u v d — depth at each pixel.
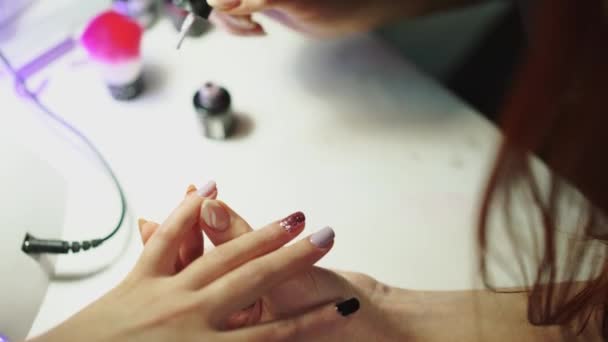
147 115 0.54
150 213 0.49
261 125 0.54
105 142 0.52
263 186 0.51
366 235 0.49
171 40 0.59
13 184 0.45
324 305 0.43
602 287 0.43
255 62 0.58
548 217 0.39
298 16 0.54
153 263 0.40
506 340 0.46
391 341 0.45
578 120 0.33
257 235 0.41
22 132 0.52
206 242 0.47
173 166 0.51
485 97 0.71
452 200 0.51
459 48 0.75
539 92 0.32
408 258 0.48
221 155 0.52
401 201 0.51
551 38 0.31
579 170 0.35
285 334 0.41
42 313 0.45
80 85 0.55
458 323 0.46
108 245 0.47
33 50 0.56
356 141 0.54
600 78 0.31
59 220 0.48
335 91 0.56
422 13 0.63
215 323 0.39
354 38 0.60
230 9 0.50
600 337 0.47
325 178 0.51
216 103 0.51
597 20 0.30
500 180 0.37
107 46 0.51
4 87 0.54
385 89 0.57
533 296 0.45
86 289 0.46
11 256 0.43
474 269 0.48
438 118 0.55
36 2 0.56
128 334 0.38
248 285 0.40
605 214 0.38
